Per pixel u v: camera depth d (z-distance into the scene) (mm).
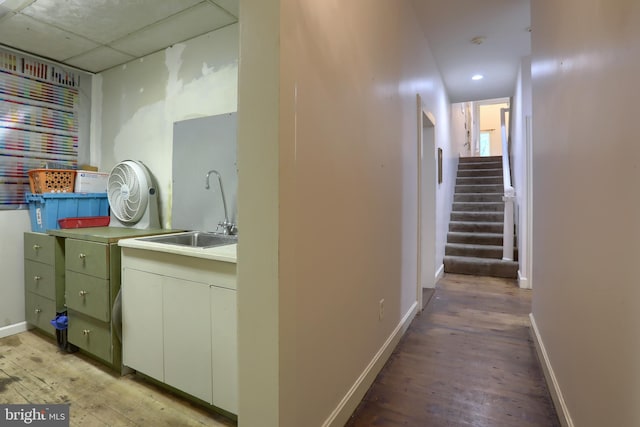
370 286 1996
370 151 1934
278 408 1161
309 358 1353
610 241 1104
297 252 1245
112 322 2049
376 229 2070
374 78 1971
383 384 2010
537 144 2422
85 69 3109
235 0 2127
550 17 1990
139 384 2000
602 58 1185
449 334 2719
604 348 1148
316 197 1371
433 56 3814
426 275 4020
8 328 2670
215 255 1593
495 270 4516
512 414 1737
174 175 2670
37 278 2592
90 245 2137
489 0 2742
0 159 2670
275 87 1123
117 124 3049
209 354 1661
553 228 1922
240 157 1206
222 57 2455
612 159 1094
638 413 902
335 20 1502
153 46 2705
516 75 4453
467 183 6496
